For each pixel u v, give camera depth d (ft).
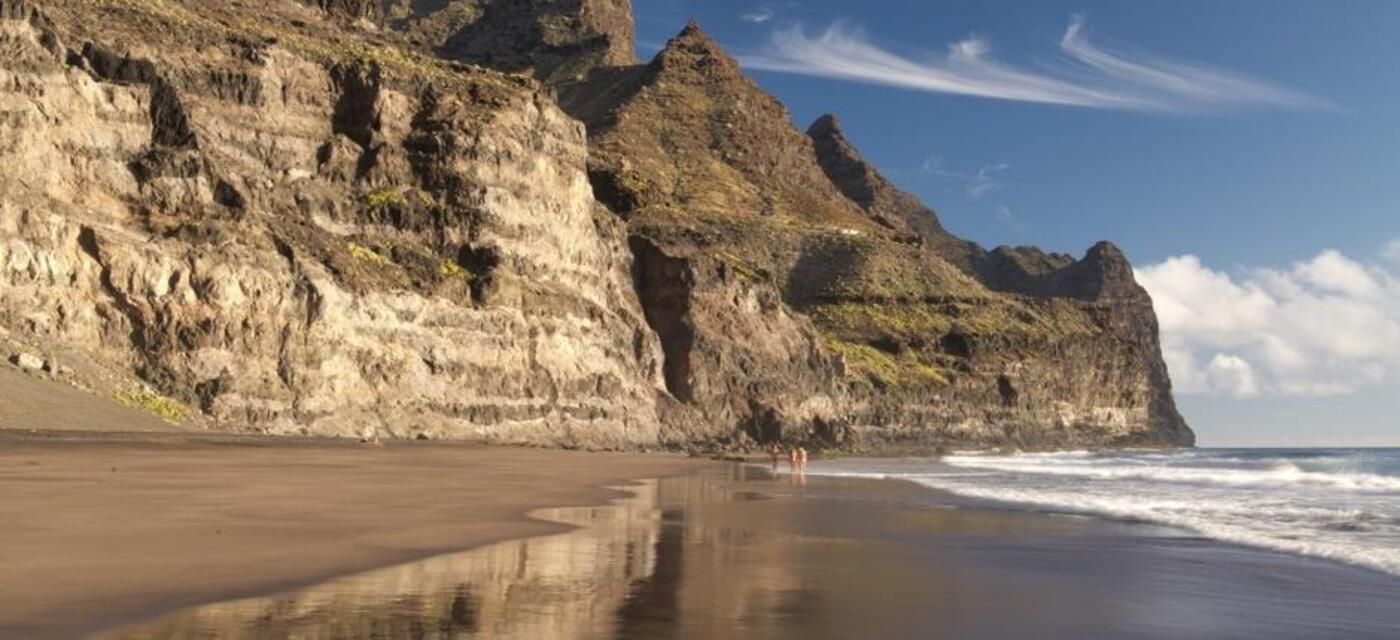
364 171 288.51
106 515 67.77
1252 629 42.63
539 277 315.99
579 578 50.67
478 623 38.91
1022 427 604.08
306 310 237.04
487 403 276.00
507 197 308.60
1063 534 81.15
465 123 305.32
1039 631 41.09
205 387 215.10
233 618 38.32
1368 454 564.30
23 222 199.82
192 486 95.25
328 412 235.40
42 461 117.50
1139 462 344.28
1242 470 250.57
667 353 388.98
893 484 160.86
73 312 203.51
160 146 236.63
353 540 61.98
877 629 40.32
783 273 636.89
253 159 268.82
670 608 43.11
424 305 266.77
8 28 214.48
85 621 36.73
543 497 106.52
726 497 119.65
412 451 204.54
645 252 406.62
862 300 619.26
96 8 255.70
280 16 340.59
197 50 269.64
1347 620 45.03
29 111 209.15
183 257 220.43
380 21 424.46
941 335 608.19
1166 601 49.06
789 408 417.49
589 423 313.12
